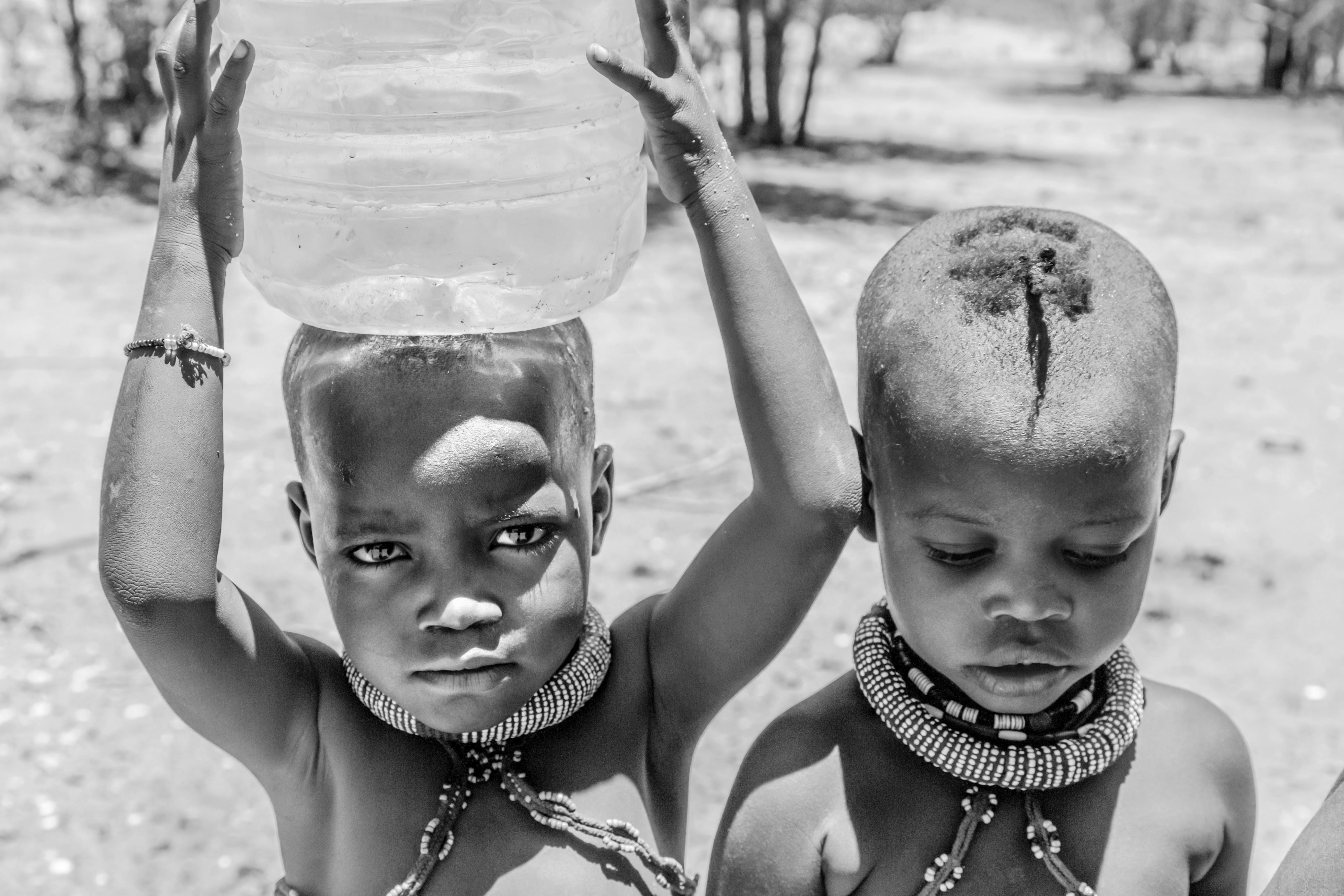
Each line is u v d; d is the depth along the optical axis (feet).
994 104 90.07
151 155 47.60
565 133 5.67
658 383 26.84
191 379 5.90
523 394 5.94
